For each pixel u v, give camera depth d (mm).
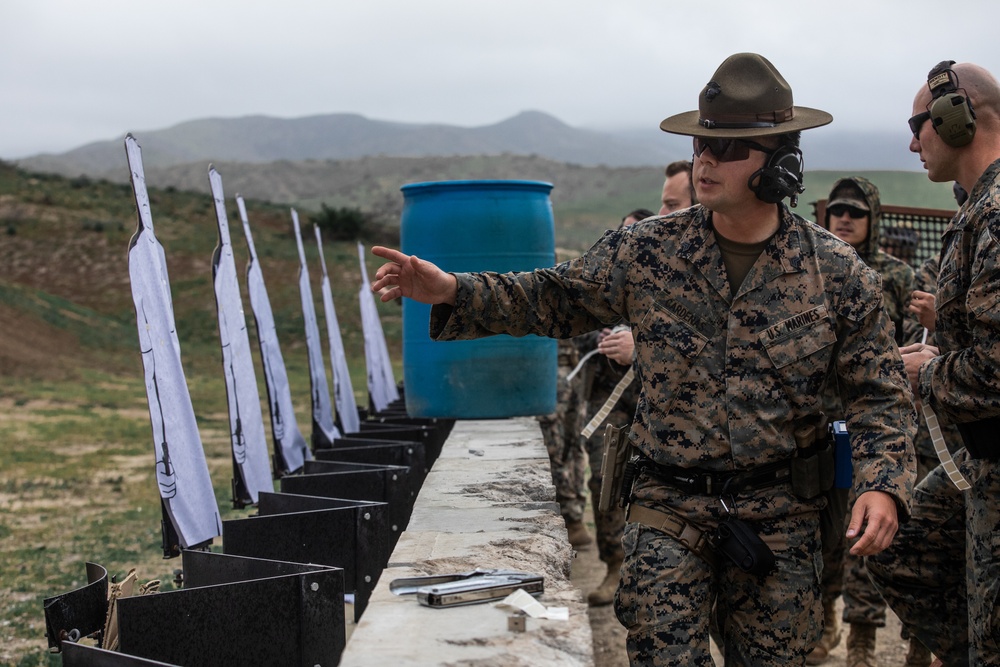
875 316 2666
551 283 2924
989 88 3088
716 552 2736
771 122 2625
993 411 2902
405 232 6082
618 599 2805
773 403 2666
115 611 2893
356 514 3570
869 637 4891
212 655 2723
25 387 21328
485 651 2201
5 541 7984
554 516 3779
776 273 2674
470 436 5738
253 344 29219
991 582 3018
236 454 4836
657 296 2760
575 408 7906
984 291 2834
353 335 32719
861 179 5223
